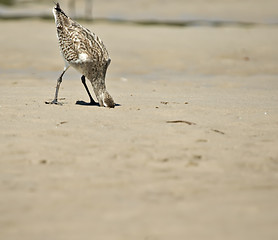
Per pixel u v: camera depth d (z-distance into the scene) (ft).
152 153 37.01
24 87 67.31
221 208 28.55
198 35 122.52
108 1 202.49
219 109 51.55
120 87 68.85
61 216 27.37
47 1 211.20
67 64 52.19
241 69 89.76
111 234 25.39
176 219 27.07
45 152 36.86
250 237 25.18
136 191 30.66
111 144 38.78
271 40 116.47
